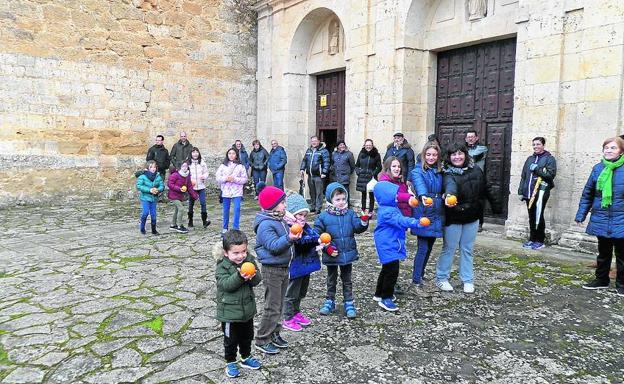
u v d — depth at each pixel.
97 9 12.27
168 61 13.45
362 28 10.76
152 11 13.09
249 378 3.27
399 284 5.29
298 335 3.99
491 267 5.96
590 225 5.14
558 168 7.14
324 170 10.81
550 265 6.04
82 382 3.21
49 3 11.60
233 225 8.66
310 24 13.09
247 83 14.87
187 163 8.52
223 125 14.55
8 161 11.30
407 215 5.02
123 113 12.84
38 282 5.44
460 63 9.55
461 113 9.55
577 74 6.89
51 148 11.86
